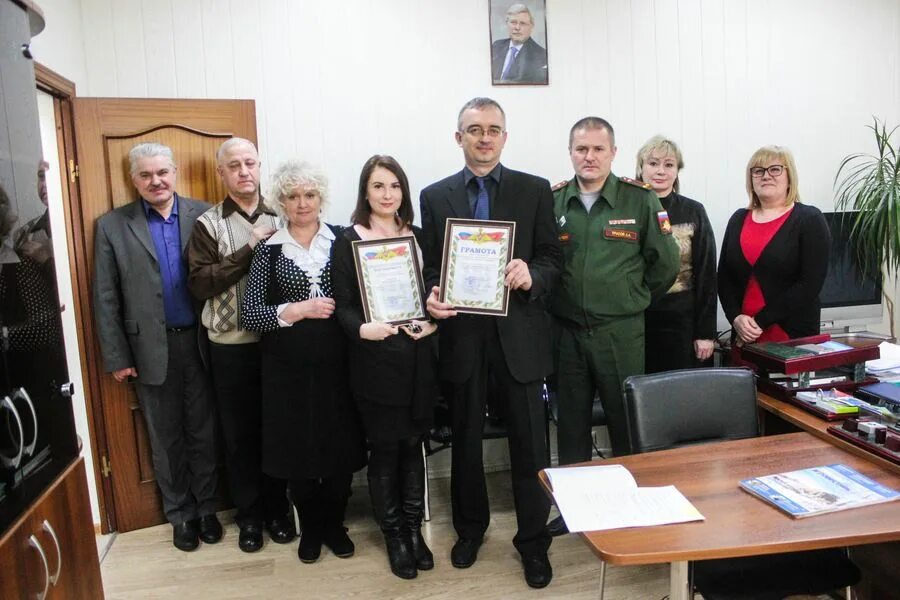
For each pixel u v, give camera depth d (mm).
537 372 2307
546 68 3291
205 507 2828
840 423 1904
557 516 2859
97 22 2916
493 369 2354
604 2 3324
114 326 2658
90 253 2756
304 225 2416
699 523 1383
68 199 2734
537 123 3322
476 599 2303
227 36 3029
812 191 3670
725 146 3541
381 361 2275
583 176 2438
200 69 3021
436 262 2348
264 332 2402
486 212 2320
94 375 2814
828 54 3602
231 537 2846
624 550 1279
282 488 2824
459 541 2559
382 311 2268
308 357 2363
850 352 2156
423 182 3258
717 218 3574
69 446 1696
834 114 3650
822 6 3559
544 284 2240
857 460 1678
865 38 3633
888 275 3520
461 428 2416
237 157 2521
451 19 3191
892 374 2238
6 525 1342
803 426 1929
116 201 2777
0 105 1399
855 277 3422
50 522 1531
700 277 2824
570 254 2500
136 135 2781
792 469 1637
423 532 2814
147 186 2572
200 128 2867
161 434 2746
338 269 2328
